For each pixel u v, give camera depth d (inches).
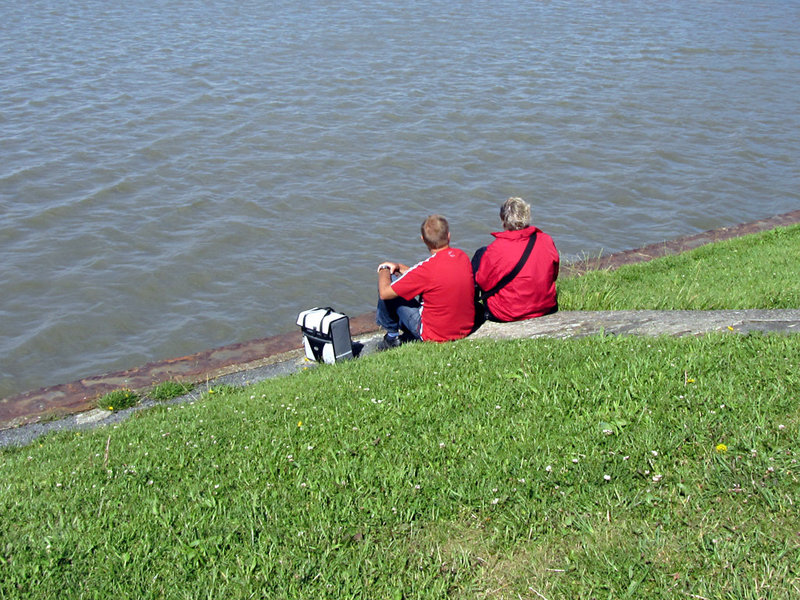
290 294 514.0
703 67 1159.6
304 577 147.7
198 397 293.6
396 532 159.0
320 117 876.6
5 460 235.1
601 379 211.3
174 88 976.3
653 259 426.6
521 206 290.0
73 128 820.0
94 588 147.6
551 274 294.8
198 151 764.0
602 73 1103.0
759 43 1332.4
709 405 189.8
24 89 956.6
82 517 173.5
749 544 143.2
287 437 204.5
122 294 506.9
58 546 159.3
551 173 735.1
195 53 1160.8
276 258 559.5
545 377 221.0
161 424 240.1
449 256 280.7
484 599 141.1
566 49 1245.7
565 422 193.8
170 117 863.7
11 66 1063.6
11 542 163.0
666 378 207.9
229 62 1110.4
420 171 732.0
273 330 471.2
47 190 661.9
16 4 1505.9
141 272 534.0
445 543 155.5
